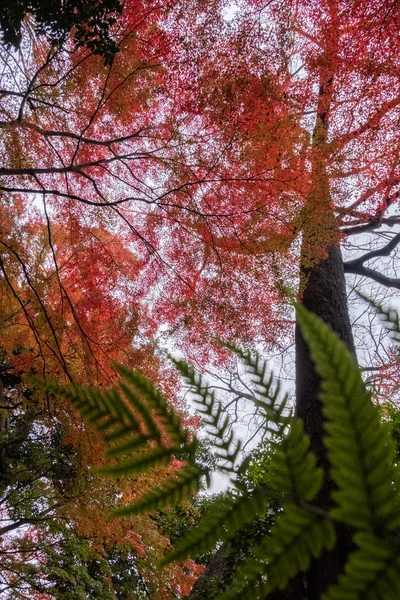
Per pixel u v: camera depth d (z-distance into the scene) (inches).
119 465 23.3
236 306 294.4
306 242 261.3
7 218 301.6
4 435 297.6
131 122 307.4
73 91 290.2
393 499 14.7
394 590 13.6
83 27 184.9
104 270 333.7
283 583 18.5
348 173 271.1
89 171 335.6
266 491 22.3
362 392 15.3
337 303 245.8
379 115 280.8
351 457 15.0
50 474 288.4
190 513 308.7
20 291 318.0
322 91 302.4
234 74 268.2
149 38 269.1
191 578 293.4
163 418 24.0
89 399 24.4
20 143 283.9
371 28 284.4
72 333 317.1
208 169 273.4
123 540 285.7
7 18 179.2
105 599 312.5
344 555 128.7
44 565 291.0
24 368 289.0
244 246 281.9
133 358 298.8
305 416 185.8
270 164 264.7
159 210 311.0
